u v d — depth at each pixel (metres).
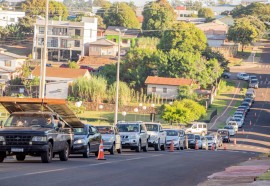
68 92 162.25
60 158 45.31
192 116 137.00
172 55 183.50
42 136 41.34
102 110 154.25
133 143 66.44
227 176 37.81
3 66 190.25
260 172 41.41
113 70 184.50
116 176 34.50
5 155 42.06
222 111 164.75
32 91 164.75
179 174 38.31
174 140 83.06
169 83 173.88
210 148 100.94
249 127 149.50
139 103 155.00
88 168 38.62
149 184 31.56
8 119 43.44
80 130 53.06
